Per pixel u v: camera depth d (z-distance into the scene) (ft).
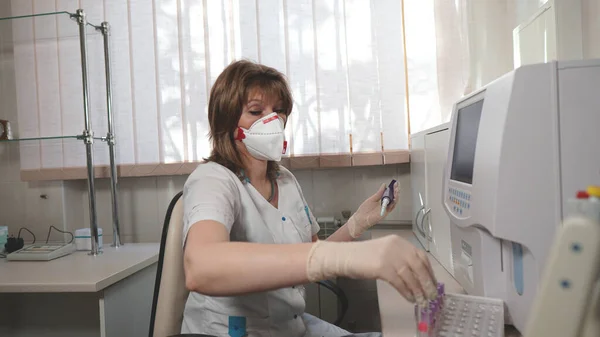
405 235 5.44
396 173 6.13
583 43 3.31
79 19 5.71
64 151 6.42
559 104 1.96
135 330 5.06
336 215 6.26
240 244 2.17
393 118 5.83
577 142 1.95
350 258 1.96
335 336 3.72
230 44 6.12
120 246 6.15
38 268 4.82
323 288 5.92
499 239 2.28
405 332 2.33
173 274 3.32
